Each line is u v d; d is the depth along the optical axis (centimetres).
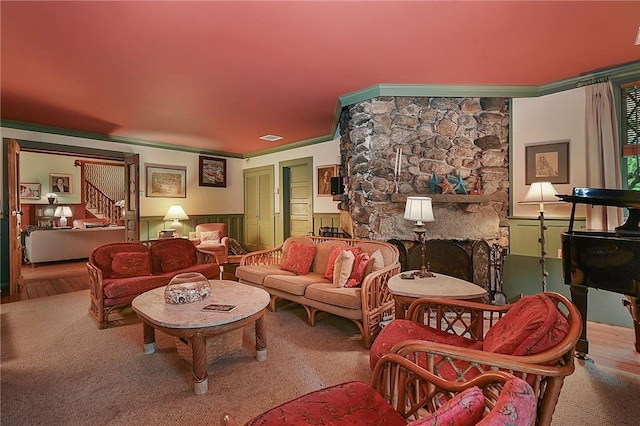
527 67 302
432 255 358
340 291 284
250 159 743
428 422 70
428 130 366
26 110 407
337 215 561
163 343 274
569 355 117
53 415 178
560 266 330
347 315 274
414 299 221
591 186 314
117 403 189
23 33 228
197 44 248
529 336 124
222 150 711
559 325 122
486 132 368
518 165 363
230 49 257
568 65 298
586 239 216
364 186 367
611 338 272
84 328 307
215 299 253
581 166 332
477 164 368
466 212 358
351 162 401
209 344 234
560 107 342
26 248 641
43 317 337
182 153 662
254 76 311
